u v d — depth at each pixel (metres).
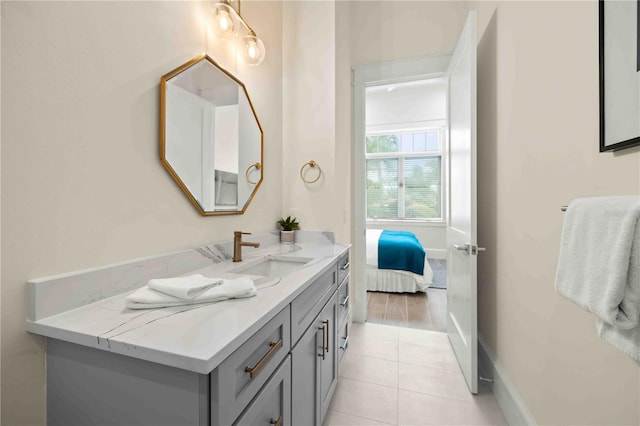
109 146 0.89
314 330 1.15
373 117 5.47
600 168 0.80
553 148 1.04
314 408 1.17
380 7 2.49
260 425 0.75
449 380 1.71
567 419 0.96
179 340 0.60
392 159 5.67
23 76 0.68
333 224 2.00
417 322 2.55
